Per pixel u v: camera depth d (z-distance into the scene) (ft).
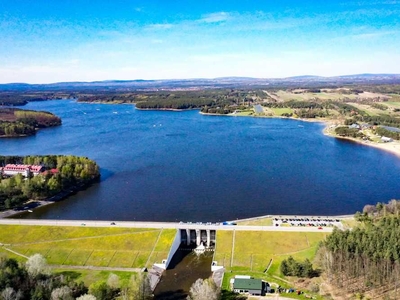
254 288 580.71
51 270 618.85
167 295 599.98
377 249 595.47
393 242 595.06
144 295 570.87
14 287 529.86
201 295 533.14
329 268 602.44
